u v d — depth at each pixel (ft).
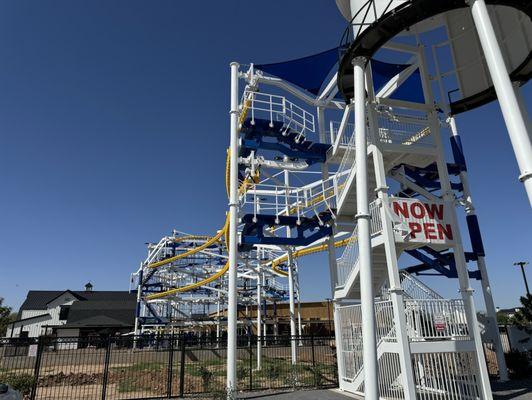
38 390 57.31
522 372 57.26
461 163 63.21
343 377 53.06
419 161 52.34
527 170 24.45
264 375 63.72
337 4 48.78
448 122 65.67
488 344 66.54
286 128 55.67
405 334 40.04
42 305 202.69
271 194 63.46
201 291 144.25
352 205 54.60
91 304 190.49
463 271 44.24
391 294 42.04
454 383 42.04
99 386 61.11
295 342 71.77
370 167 50.03
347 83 44.39
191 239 136.26
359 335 49.90
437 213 45.39
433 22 49.73
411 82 60.13
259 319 88.53
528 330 67.92
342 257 54.54
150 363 84.94
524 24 41.63
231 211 51.96
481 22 28.30
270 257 118.62
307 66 57.26
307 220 58.80
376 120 47.09
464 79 49.57
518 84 43.42
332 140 59.21
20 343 50.85
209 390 52.65
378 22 35.45
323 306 199.11
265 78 57.98
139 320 143.95
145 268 144.66
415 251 49.70
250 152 58.90
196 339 56.29
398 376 43.39
